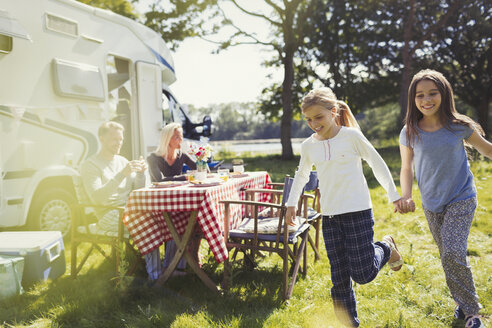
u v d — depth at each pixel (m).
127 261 3.61
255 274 3.52
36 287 3.26
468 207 2.30
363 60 22.56
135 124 5.91
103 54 5.33
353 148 2.33
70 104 4.82
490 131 22.61
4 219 4.13
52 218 4.70
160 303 2.89
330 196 2.35
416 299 2.88
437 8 20.52
